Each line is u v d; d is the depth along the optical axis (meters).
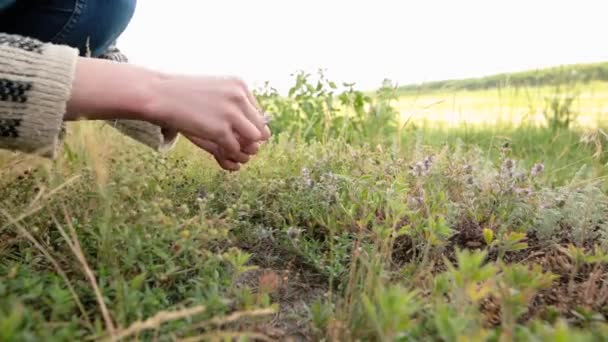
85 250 1.51
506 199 2.07
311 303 1.59
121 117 1.44
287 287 1.69
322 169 2.44
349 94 4.18
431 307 1.25
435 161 2.31
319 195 2.06
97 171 1.50
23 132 1.34
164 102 1.44
